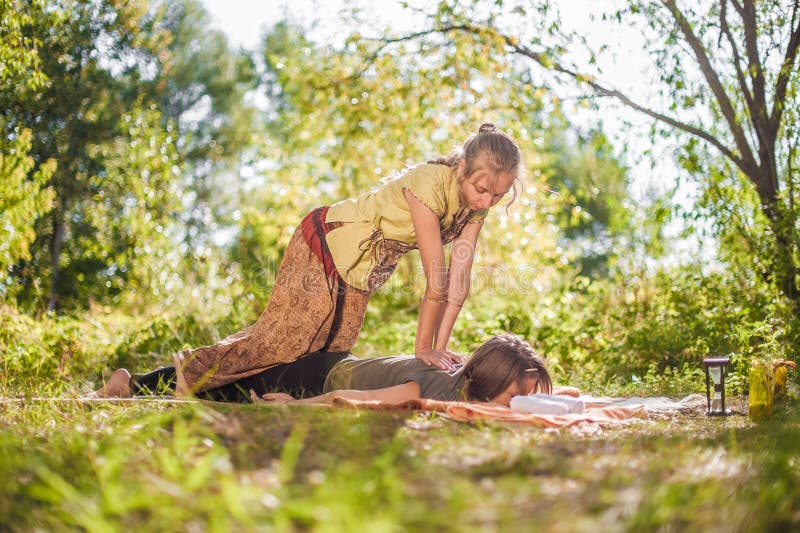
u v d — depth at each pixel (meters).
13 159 6.50
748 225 6.07
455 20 7.87
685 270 6.59
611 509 1.59
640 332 5.91
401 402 3.06
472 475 1.91
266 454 2.23
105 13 11.79
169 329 6.81
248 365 3.74
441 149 9.05
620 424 3.06
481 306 8.66
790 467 1.98
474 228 3.70
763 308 5.57
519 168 3.41
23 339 5.57
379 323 8.83
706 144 6.44
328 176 10.80
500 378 3.40
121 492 1.78
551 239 9.32
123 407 3.21
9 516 1.77
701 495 1.71
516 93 8.16
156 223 10.43
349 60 9.40
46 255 10.52
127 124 11.52
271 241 11.23
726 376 4.62
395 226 3.56
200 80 21.03
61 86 10.46
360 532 1.43
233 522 1.60
